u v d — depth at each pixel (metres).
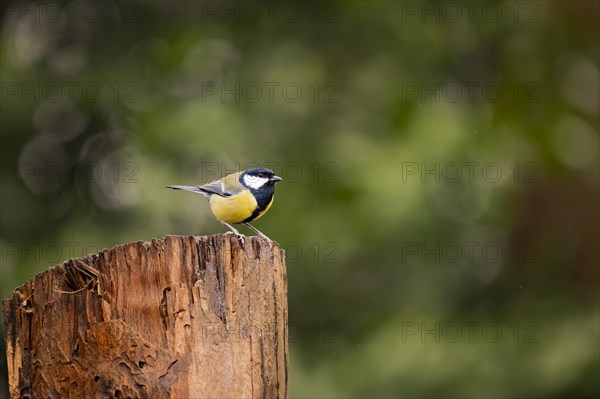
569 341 13.98
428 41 15.67
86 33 15.74
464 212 15.33
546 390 13.59
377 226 14.47
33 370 5.51
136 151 15.09
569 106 16.25
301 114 15.23
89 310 5.38
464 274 15.74
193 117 14.60
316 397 14.45
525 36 16.11
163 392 5.27
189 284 5.39
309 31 15.94
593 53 16.41
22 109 14.98
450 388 14.09
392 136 15.09
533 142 15.99
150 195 14.47
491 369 14.16
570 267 16.17
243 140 14.79
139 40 15.91
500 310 15.68
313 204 14.90
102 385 5.30
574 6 16.17
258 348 5.50
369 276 15.59
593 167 16.16
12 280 14.37
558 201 16.22
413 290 15.52
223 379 5.36
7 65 14.89
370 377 14.45
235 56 15.91
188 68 15.75
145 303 5.36
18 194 15.41
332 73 15.66
